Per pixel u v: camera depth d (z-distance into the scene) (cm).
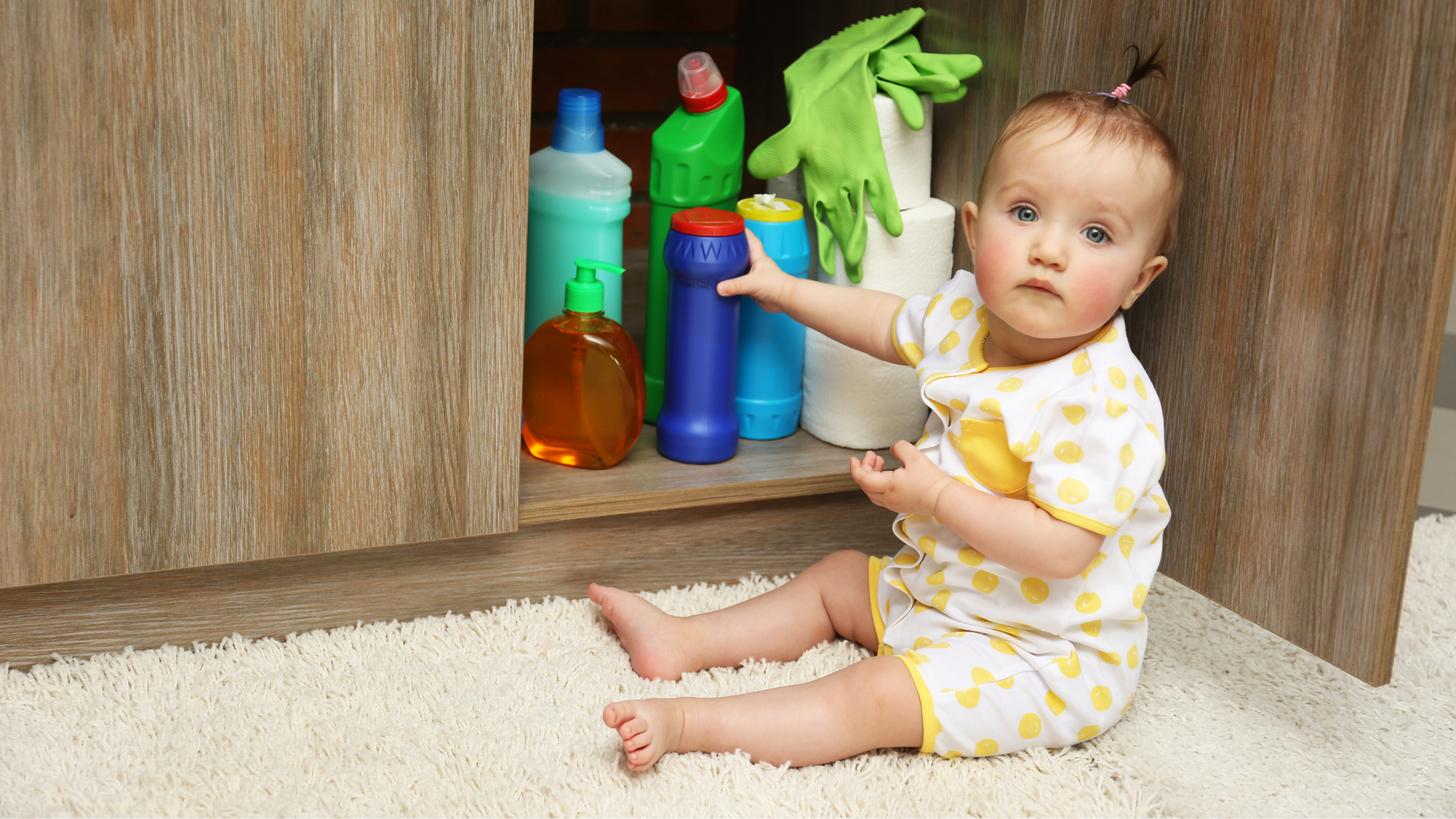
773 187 117
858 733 80
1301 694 92
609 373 98
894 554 111
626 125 151
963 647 83
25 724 79
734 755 79
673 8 148
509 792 74
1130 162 78
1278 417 83
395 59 79
